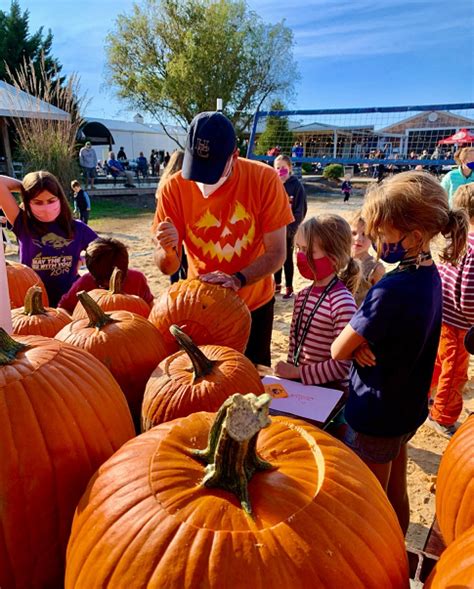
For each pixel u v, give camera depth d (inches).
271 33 1435.8
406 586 42.2
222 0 1360.7
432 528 76.5
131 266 392.5
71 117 609.9
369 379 85.2
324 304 110.0
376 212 79.5
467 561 38.7
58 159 585.9
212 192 110.7
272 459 45.0
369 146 753.0
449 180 251.1
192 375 71.0
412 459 151.6
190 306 91.7
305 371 104.3
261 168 113.3
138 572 36.6
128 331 80.4
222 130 99.0
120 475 43.4
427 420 171.2
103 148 1547.7
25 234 142.9
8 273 123.1
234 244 114.1
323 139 779.4
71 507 50.0
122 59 1412.4
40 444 48.3
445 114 843.4
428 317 79.6
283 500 40.1
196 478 42.0
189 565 35.9
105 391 57.1
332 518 39.4
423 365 86.7
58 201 140.2
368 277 157.1
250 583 35.0
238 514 38.9
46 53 1483.8
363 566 38.1
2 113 598.5
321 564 36.6
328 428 106.1
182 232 118.1
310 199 951.0
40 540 48.8
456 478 61.7
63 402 51.5
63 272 146.9
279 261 112.9
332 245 108.0
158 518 38.8
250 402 40.1
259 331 130.3
